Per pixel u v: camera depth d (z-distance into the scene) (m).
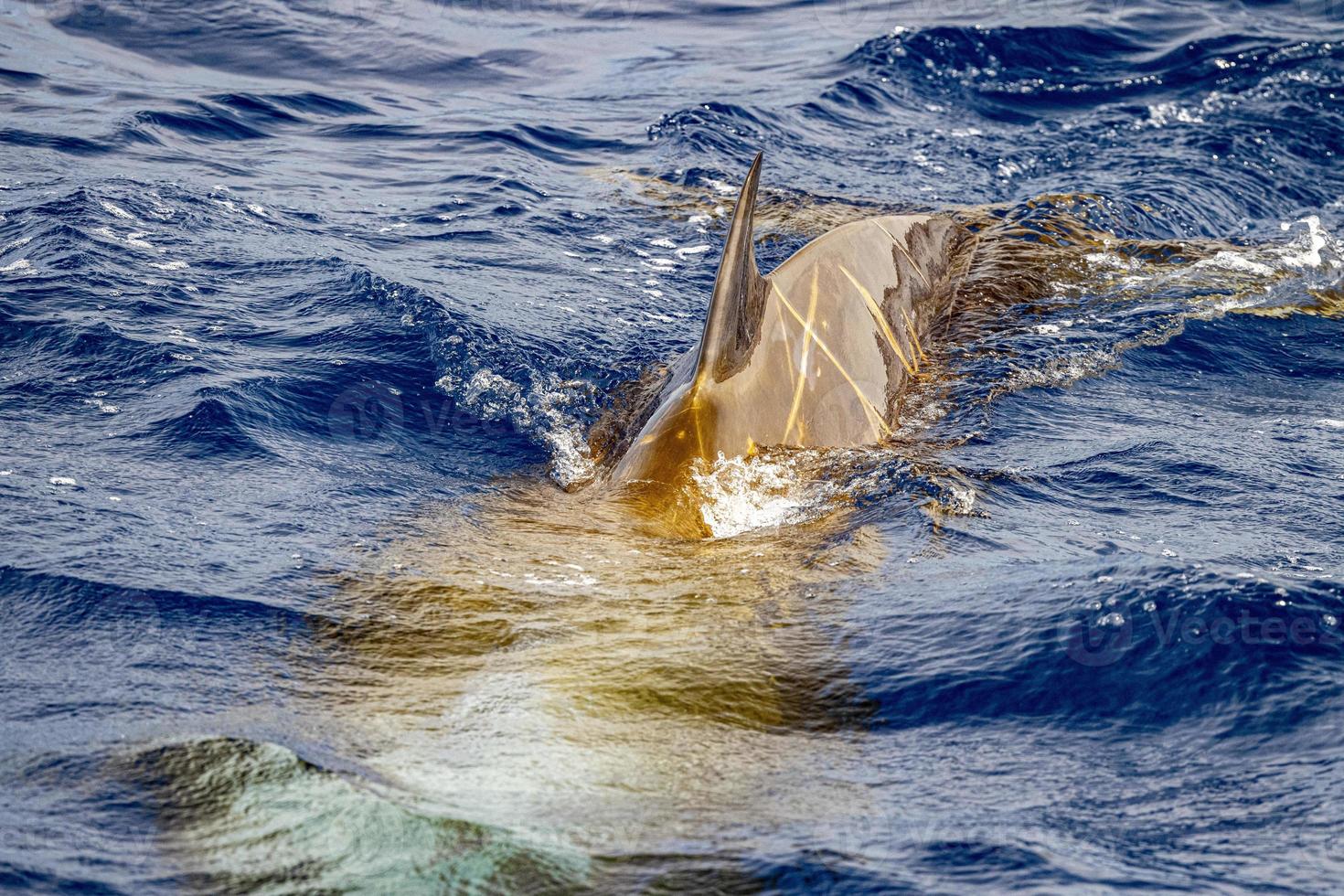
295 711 14.04
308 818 11.53
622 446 22.91
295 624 16.34
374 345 27.86
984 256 33.94
